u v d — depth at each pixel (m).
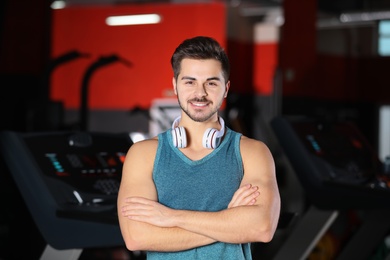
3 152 3.97
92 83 12.44
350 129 5.49
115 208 3.76
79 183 3.96
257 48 13.63
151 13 12.09
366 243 5.06
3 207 4.62
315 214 5.01
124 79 12.27
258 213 2.40
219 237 2.40
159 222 2.40
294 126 5.21
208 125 2.49
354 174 5.17
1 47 6.68
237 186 2.47
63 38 12.47
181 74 2.45
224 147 2.48
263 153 2.51
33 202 3.79
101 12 12.32
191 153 2.47
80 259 5.55
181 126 2.51
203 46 2.44
